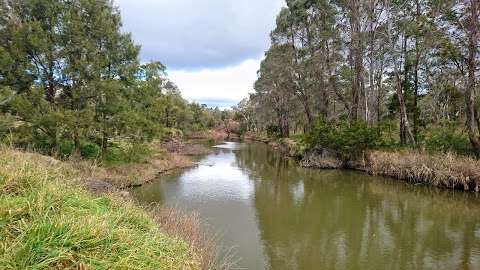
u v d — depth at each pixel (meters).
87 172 12.51
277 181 19.19
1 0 14.05
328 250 9.17
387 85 29.25
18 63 14.05
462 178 15.72
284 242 9.77
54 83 14.85
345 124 24.53
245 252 8.92
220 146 45.03
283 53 36.94
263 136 60.06
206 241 8.23
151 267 3.69
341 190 16.77
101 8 16.06
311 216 12.38
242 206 13.62
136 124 16.92
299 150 29.80
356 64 27.00
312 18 32.66
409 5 22.98
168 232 6.64
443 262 8.37
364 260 8.54
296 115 45.06
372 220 11.94
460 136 19.30
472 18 16.80
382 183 18.33
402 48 23.12
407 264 8.25
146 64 21.14
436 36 19.30
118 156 18.12
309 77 32.91
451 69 20.62
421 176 17.64
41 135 14.75
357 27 26.34
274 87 43.72
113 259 3.53
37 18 14.58
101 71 15.53
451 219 11.96
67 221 3.71
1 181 4.39
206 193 15.74
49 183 4.75
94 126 15.14
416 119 22.95
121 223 4.80
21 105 13.21
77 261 3.32
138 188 16.00
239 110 83.56
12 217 3.67
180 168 23.09
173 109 41.72
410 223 11.57
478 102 18.33
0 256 3.05
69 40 14.60
